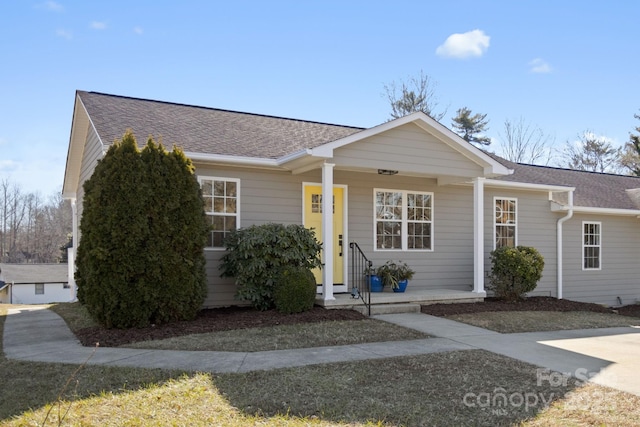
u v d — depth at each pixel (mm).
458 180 12195
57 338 7719
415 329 8266
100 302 7855
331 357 6320
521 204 14133
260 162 10164
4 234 49156
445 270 12742
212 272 10039
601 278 15688
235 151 10281
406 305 10070
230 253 9422
